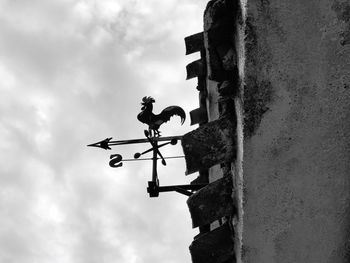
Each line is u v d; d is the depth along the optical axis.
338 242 2.62
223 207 2.98
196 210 2.99
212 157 2.87
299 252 2.65
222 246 3.13
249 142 2.56
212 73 2.74
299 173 2.58
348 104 2.52
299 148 2.56
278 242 2.65
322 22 2.48
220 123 2.86
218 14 2.64
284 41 2.48
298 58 2.49
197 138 2.88
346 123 2.53
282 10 2.47
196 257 3.16
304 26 2.48
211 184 3.00
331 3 2.48
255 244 2.67
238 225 2.84
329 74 2.51
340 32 2.49
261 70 2.50
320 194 2.59
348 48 2.49
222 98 2.87
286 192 2.60
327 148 2.56
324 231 2.62
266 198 2.61
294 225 2.62
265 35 2.47
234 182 2.90
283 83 2.51
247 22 2.46
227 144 2.85
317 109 2.53
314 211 2.61
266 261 2.68
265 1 2.46
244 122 2.55
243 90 2.53
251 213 2.63
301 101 2.53
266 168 2.58
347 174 2.57
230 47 2.72
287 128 2.55
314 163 2.57
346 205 2.59
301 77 2.51
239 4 2.54
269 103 2.53
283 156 2.57
